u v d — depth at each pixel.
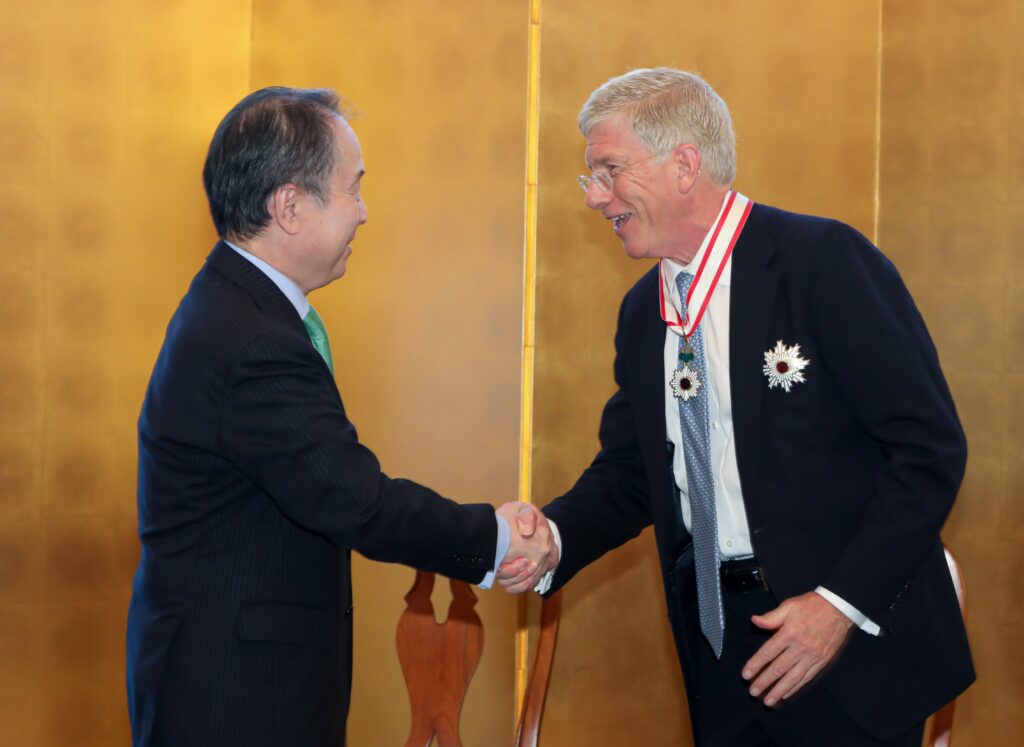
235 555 1.66
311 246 1.78
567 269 3.84
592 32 3.83
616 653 3.87
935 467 1.63
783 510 1.74
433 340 3.88
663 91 1.86
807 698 1.77
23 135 3.65
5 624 3.62
